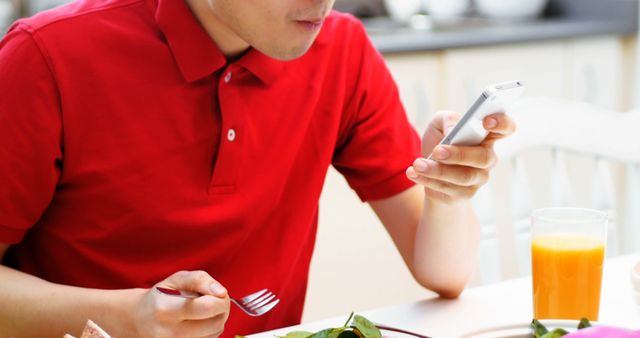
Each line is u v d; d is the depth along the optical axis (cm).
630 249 191
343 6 343
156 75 147
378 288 275
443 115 153
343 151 170
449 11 339
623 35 320
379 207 169
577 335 119
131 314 133
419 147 173
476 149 144
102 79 146
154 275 153
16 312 141
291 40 139
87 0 150
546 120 179
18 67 143
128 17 149
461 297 155
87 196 149
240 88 152
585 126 182
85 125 146
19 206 145
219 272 157
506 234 177
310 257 171
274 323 164
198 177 150
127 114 147
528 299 154
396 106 170
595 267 144
